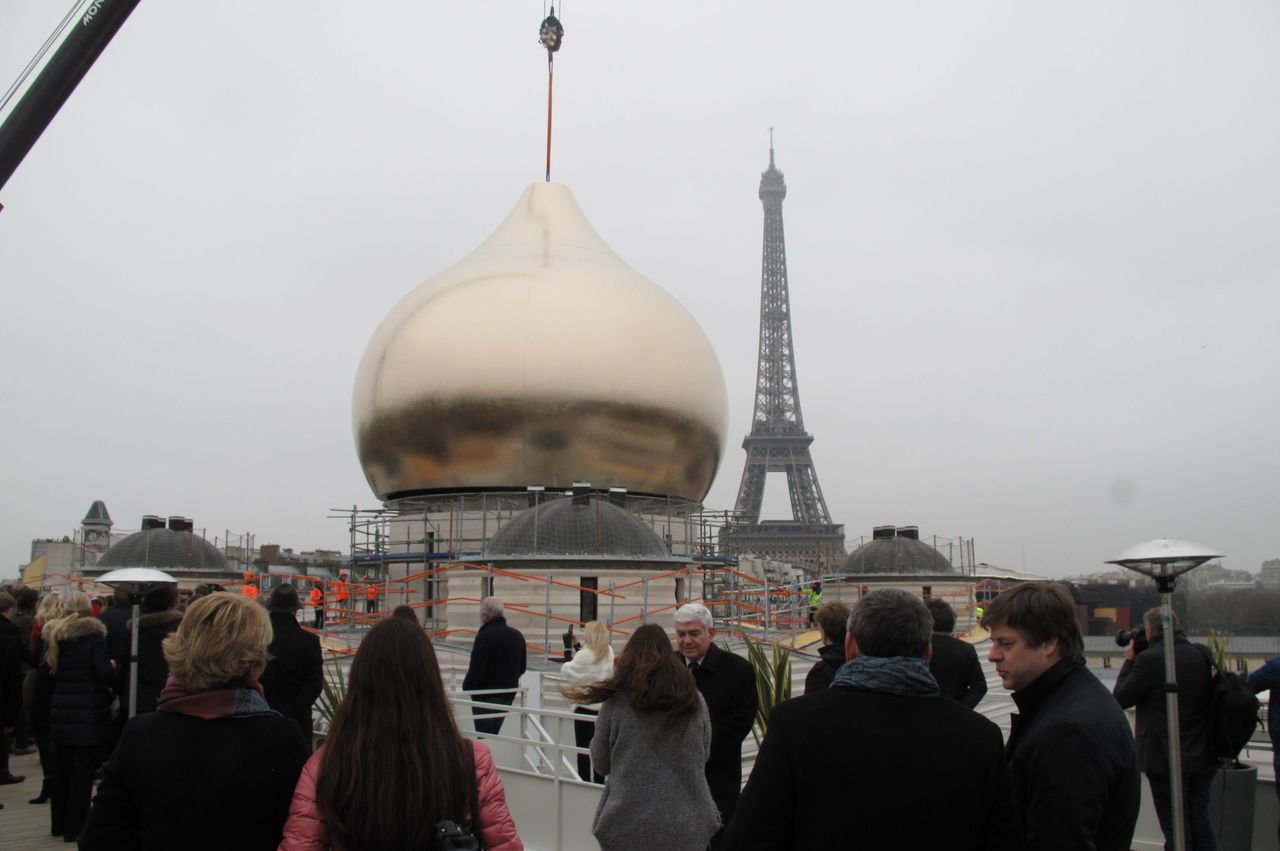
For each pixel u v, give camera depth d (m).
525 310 44.00
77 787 15.10
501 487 43.84
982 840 6.07
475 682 18.06
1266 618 62.03
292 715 13.45
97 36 22.77
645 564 35.59
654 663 8.84
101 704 15.33
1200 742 11.85
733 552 66.19
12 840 15.30
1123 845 6.58
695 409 46.19
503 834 6.56
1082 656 7.09
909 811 5.92
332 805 6.07
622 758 8.73
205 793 6.54
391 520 45.69
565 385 43.16
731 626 38.56
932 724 6.14
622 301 45.75
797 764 6.11
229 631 6.93
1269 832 14.20
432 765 6.16
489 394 43.03
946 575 51.38
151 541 43.06
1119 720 6.61
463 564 36.06
